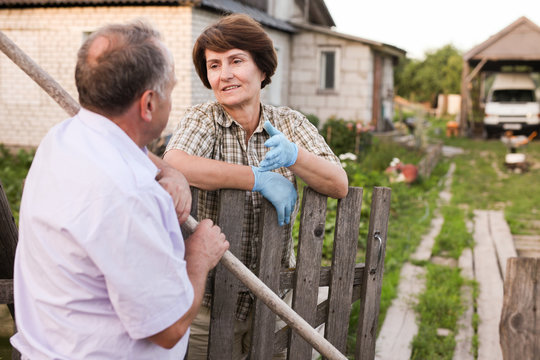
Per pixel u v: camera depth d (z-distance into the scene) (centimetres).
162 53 148
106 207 134
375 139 1444
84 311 140
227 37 211
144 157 149
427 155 1370
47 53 1153
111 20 1103
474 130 2375
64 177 138
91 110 147
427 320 459
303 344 248
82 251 135
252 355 235
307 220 235
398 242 682
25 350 149
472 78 2341
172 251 144
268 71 225
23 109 1195
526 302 245
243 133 229
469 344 421
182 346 166
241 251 236
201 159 210
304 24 1511
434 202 952
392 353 402
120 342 143
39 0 1110
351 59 1511
